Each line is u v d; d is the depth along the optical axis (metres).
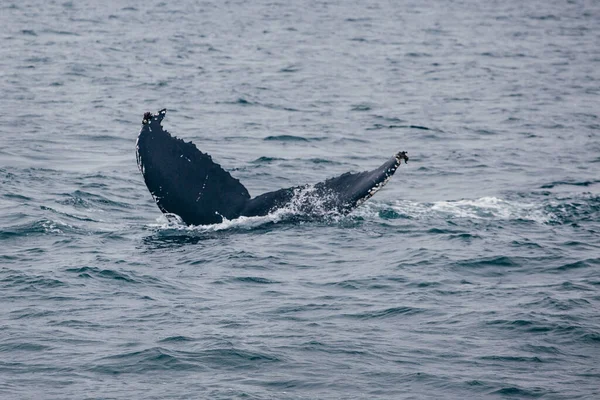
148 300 62.22
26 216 80.94
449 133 132.50
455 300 62.88
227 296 63.25
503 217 84.25
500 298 63.19
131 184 95.94
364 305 61.72
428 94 169.12
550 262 71.25
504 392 49.22
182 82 172.50
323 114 145.00
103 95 154.50
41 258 70.38
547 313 60.03
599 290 65.06
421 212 84.56
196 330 56.88
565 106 158.50
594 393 49.12
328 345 54.84
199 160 75.75
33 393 48.56
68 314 59.44
